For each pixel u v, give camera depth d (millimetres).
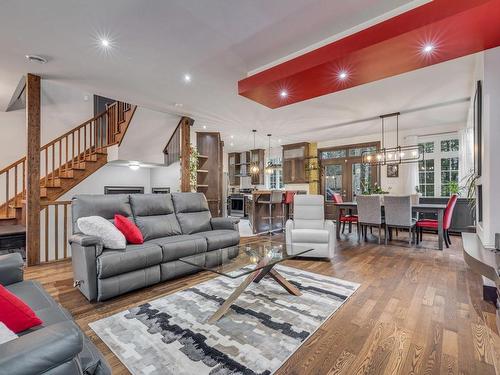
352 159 7957
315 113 5418
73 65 3328
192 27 2553
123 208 3244
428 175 6684
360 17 2438
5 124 5410
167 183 6695
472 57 3082
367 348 1757
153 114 5344
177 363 1594
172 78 3727
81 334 838
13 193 5441
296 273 3287
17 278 1801
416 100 4590
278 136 7852
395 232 6340
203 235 3520
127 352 1698
